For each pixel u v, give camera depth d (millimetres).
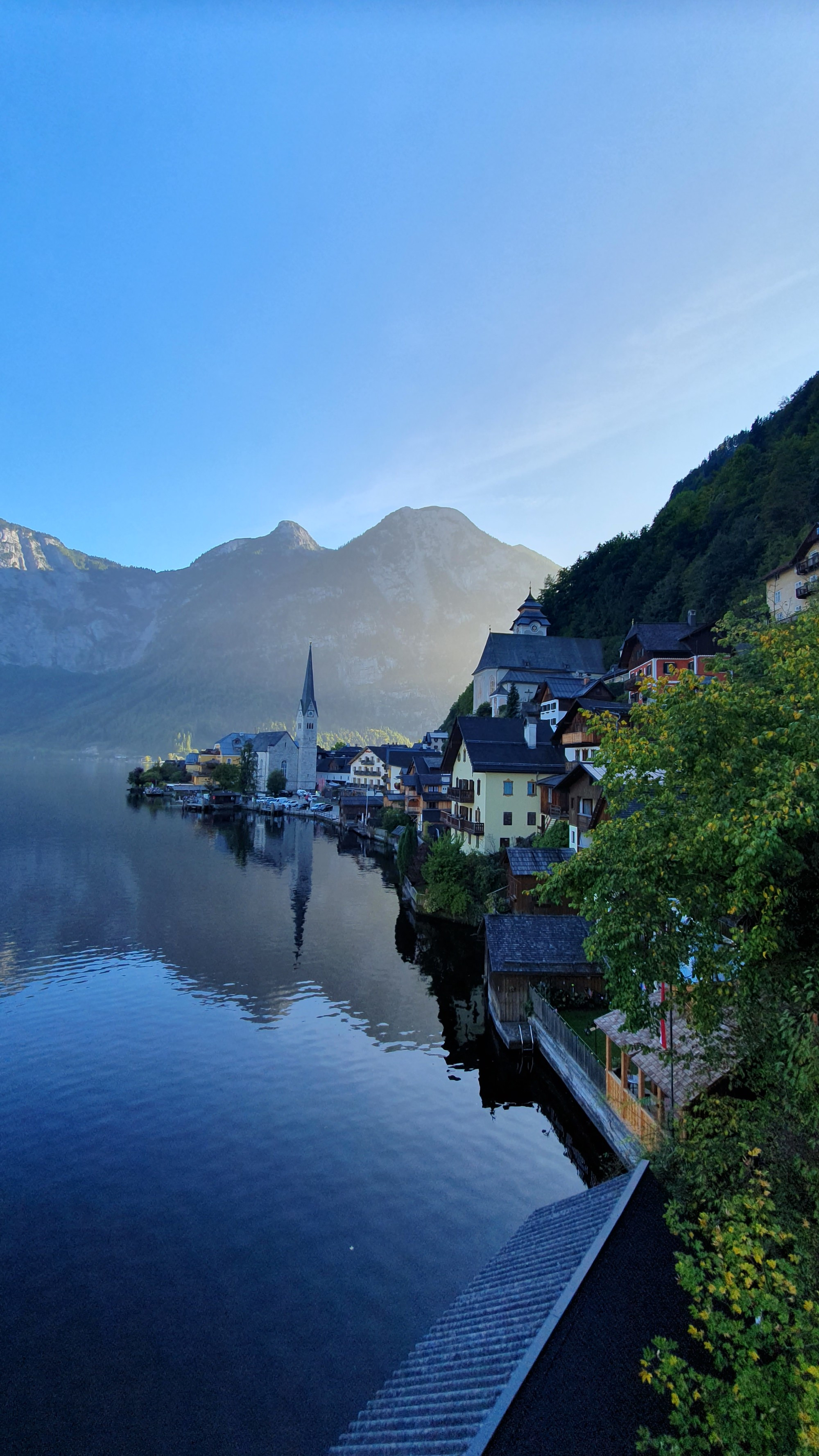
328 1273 18797
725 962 13852
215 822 127875
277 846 98562
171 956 46469
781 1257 11406
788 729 13094
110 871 73812
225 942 50062
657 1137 18797
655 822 14188
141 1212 21188
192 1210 21266
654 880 14023
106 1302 17766
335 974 43781
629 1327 11641
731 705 13969
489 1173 23297
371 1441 11375
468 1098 28562
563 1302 12086
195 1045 33000
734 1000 14172
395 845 94312
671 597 104125
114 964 44625
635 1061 21859
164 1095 28266
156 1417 14781
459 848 55781
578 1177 23172
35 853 82875
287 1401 15117
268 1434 14398
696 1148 14172
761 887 12469
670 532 121875
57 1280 18500
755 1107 13938
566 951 34344
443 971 44531
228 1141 25031
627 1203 14836
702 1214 12711
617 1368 10844
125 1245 19781
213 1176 23000
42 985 40469
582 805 45156
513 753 60625
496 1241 20062
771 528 91875
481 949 48688
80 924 53438
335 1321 17203
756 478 111312
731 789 13242
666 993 16141
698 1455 9062
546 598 153500
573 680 79500
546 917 36344
